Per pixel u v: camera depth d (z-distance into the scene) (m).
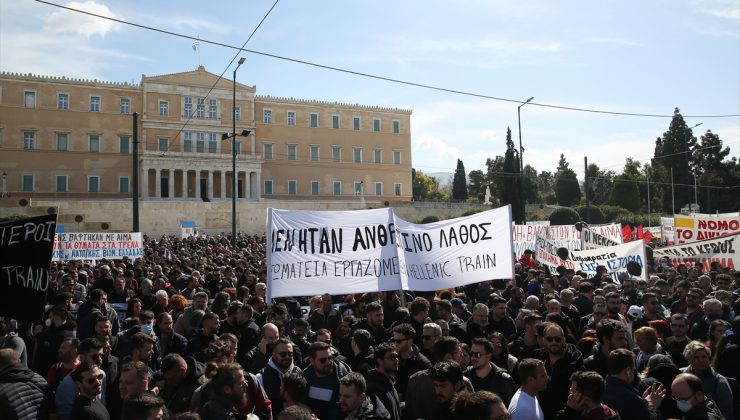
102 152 86.75
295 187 98.56
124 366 6.28
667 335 9.37
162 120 89.19
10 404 5.98
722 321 8.66
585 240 22.39
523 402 6.12
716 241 18.36
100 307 11.00
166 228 78.38
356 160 103.31
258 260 27.22
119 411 7.28
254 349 8.54
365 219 11.77
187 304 11.83
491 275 12.77
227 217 81.88
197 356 9.11
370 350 7.98
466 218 12.91
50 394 6.76
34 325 10.54
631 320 11.12
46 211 69.25
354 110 103.75
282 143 98.00
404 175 107.19
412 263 12.21
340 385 5.99
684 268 18.28
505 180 79.56
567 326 9.23
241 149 94.31
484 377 7.05
